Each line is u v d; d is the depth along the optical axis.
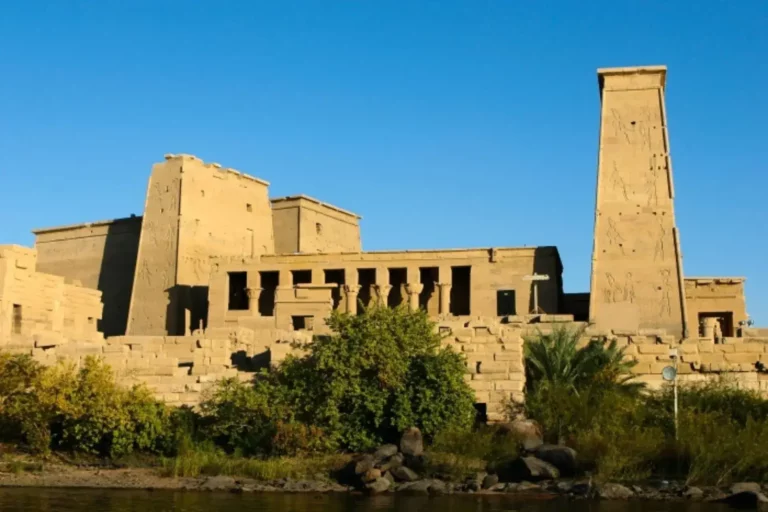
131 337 39.16
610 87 52.56
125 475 29.53
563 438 30.25
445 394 30.98
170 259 62.41
